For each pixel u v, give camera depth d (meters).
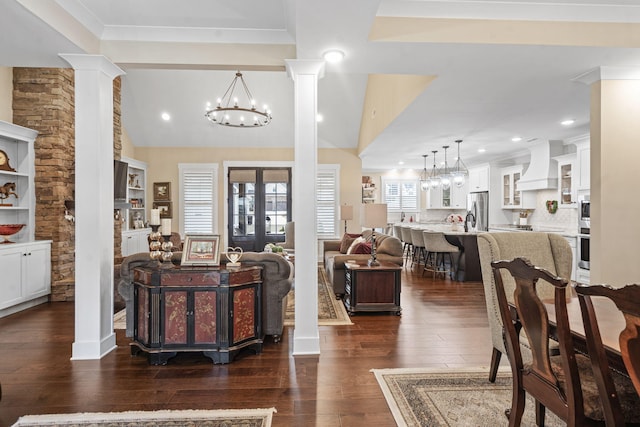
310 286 3.08
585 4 2.72
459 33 2.72
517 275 1.66
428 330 3.68
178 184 8.08
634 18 2.77
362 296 4.20
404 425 2.06
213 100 7.19
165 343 2.89
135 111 7.31
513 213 8.16
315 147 3.09
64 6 2.58
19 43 2.71
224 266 3.14
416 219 11.16
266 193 8.26
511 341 1.85
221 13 2.82
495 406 2.26
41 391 2.45
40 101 4.75
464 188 10.06
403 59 3.03
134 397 2.37
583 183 5.60
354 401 2.33
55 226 4.78
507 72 3.27
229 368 2.81
